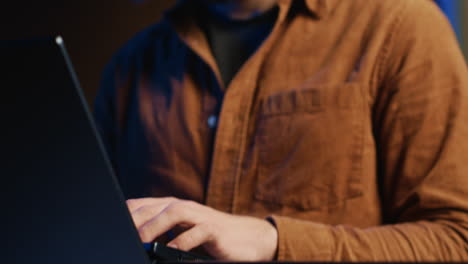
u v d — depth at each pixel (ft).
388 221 3.34
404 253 2.62
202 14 3.98
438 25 3.41
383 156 3.35
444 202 2.96
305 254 2.49
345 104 3.40
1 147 1.55
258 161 3.54
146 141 3.94
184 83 3.90
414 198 3.09
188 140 3.78
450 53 3.31
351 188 3.34
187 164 3.77
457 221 2.88
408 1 3.48
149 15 7.21
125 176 4.07
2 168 1.57
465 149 3.05
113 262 1.61
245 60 3.84
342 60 3.51
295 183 3.40
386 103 3.35
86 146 1.52
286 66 3.63
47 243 1.63
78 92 1.48
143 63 4.18
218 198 3.57
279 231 2.49
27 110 1.51
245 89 3.65
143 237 2.20
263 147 3.53
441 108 3.19
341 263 1.40
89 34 7.29
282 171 3.45
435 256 2.67
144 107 4.02
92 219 1.58
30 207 1.59
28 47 1.45
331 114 3.41
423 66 3.28
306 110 3.47
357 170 3.35
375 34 3.45
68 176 1.55
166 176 3.81
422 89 3.25
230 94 3.65
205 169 3.72
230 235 2.36
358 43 3.52
